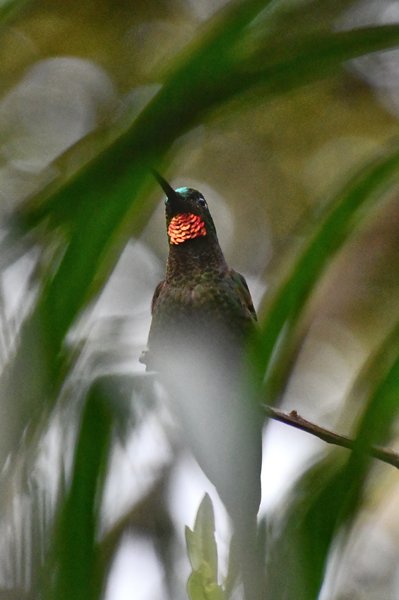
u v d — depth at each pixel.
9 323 0.63
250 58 0.78
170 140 0.73
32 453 0.62
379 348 0.76
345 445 0.80
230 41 0.77
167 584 1.04
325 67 0.82
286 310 0.79
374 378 0.75
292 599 0.68
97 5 4.86
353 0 1.14
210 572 1.01
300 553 0.70
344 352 4.25
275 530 0.72
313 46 0.82
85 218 0.69
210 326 2.40
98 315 0.80
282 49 0.81
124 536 0.87
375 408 0.73
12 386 0.61
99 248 0.68
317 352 4.25
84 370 0.66
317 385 4.22
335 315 3.75
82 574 0.64
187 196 2.54
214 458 0.74
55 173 0.80
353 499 0.72
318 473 0.79
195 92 0.74
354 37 0.83
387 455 1.01
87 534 0.64
